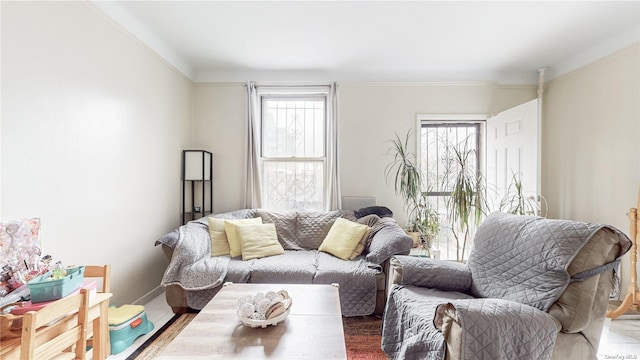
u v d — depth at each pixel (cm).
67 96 186
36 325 118
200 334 134
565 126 322
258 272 243
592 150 290
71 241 189
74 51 191
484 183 367
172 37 280
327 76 362
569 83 318
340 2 223
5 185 151
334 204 350
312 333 135
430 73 358
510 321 126
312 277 239
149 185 275
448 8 229
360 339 211
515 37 274
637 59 250
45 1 171
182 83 337
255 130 355
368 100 362
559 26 254
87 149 202
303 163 370
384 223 290
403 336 165
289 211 335
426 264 196
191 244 253
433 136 380
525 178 303
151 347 200
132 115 250
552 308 140
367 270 243
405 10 232
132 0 221
